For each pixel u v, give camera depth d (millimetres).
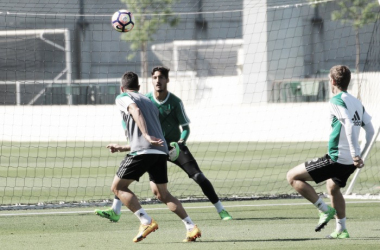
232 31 114125
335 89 22875
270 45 100875
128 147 23641
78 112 81375
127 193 22719
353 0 96125
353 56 104500
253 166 52719
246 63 90750
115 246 22531
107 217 26812
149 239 24047
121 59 117438
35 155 64125
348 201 34094
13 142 80125
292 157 59031
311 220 28547
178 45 109562
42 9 100250
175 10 100562
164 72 28250
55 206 32500
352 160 22844
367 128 22906
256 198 35406
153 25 102250
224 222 28328
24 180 43312
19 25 114125
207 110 79250
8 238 24344
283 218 29234
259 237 24266
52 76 110250
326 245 22297
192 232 23234
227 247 22172
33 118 82688
